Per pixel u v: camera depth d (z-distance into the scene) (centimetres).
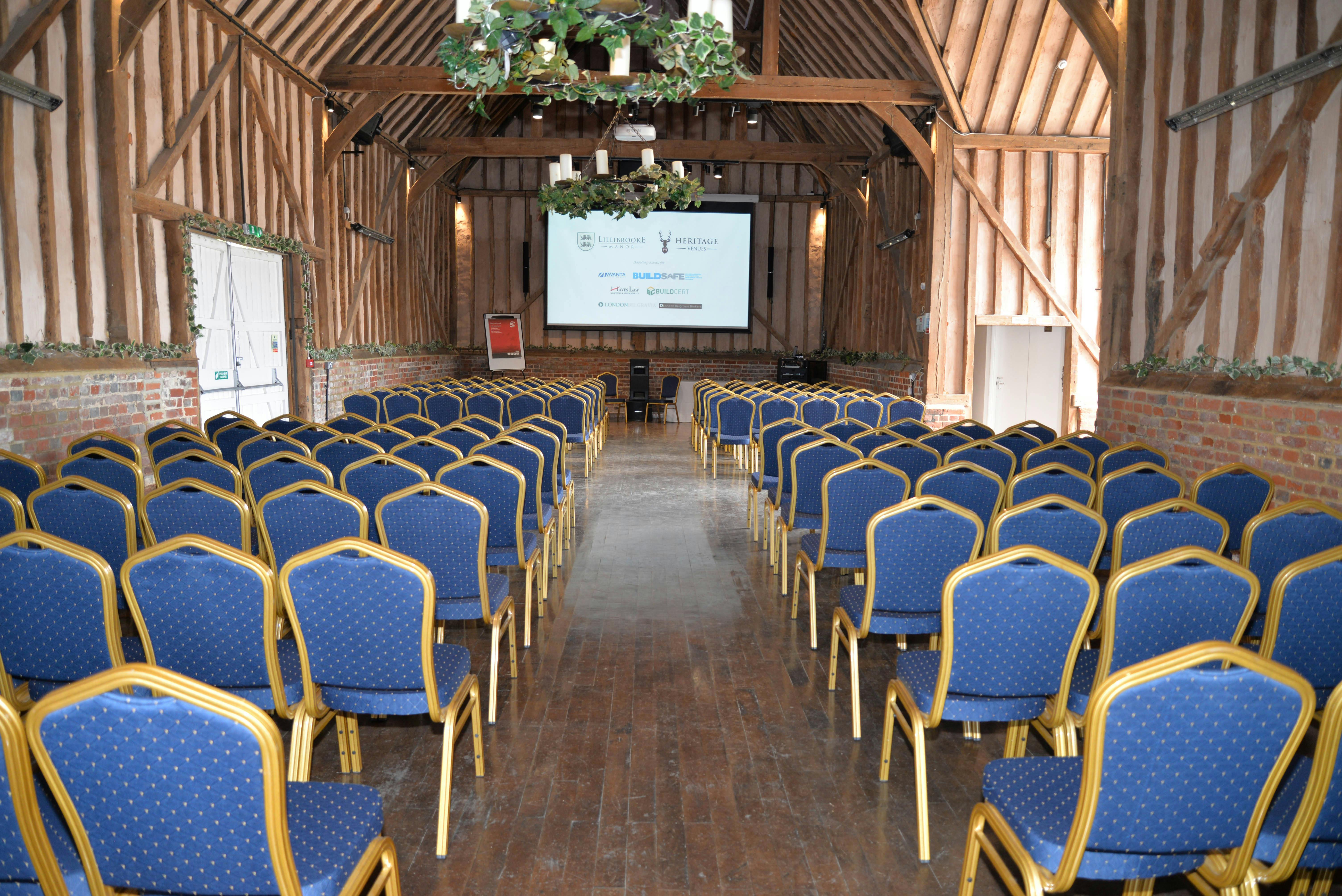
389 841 202
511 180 1731
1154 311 651
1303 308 504
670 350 1755
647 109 1669
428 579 236
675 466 1059
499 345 1678
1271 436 512
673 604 511
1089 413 1095
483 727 344
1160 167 645
